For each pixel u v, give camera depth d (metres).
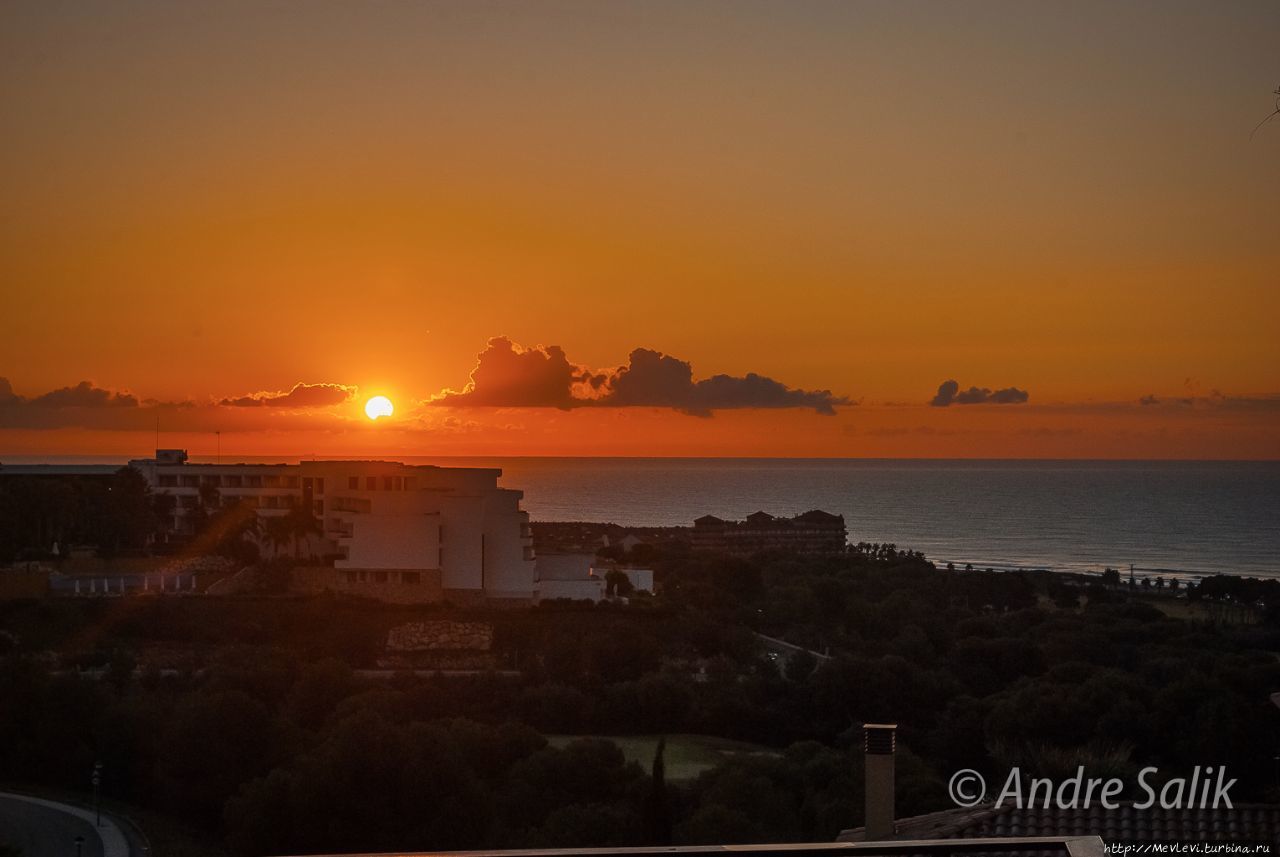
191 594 93.00
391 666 83.19
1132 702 60.03
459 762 49.16
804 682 73.44
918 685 71.50
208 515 111.81
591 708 70.69
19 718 59.88
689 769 60.66
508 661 84.69
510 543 101.44
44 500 108.31
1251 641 100.00
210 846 51.25
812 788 49.59
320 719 64.50
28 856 47.81
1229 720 55.50
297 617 88.38
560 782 49.78
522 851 10.88
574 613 94.06
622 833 44.09
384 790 46.69
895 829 25.14
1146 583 177.62
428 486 106.25
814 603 107.56
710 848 10.71
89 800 56.41
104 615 85.25
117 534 111.69
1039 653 84.38
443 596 98.69
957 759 61.66
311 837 46.34
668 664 81.38
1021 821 24.62
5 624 82.12
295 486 114.00
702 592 108.12
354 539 98.31
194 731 53.81
